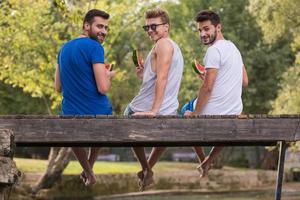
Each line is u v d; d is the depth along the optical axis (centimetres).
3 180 506
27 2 2261
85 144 646
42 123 580
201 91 691
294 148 2423
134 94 2823
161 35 705
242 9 3712
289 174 3516
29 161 3083
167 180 3002
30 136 578
